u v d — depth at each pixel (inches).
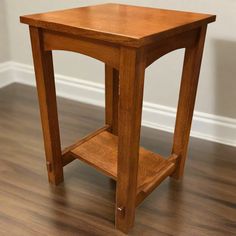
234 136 54.6
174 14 37.2
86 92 69.3
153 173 40.5
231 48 49.6
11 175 46.4
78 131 58.6
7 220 38.7
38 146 53.3
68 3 62.8
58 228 37.9
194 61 38.3
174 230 37.9
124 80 29.1
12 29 73.7
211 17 36.8
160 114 59.8
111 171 39.4
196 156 51.9
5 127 59.1
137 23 31.6
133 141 31.9
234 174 47.8
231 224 38.9
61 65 70.1
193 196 43.3
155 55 30.9
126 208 35.8
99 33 28.4
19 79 78.3
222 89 52.8
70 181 45.6
